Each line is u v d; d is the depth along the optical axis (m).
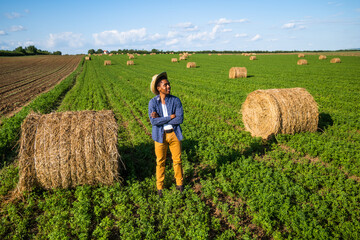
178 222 4.08
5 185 5.26
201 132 8.49
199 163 6.48
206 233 3.74
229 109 11.48
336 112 10.75
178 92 16.42
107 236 3.87
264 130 8.07
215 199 4.68
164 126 4.56
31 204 4.64
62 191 5.05
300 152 6.84
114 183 5.20
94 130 5.05
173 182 5.50
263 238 3.92
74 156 4.92
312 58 59.84
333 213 4.22
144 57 79.75
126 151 7.18
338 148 6.66
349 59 51.28
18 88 20.27
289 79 21.89
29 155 4.86
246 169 5.77
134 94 15.37
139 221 4.11
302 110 7.84
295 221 4.00
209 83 20.64
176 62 54.62
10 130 8.10
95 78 25.86
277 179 5.36
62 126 5.05
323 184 5.27
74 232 3.96
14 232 4.04
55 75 30.50
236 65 42.91
